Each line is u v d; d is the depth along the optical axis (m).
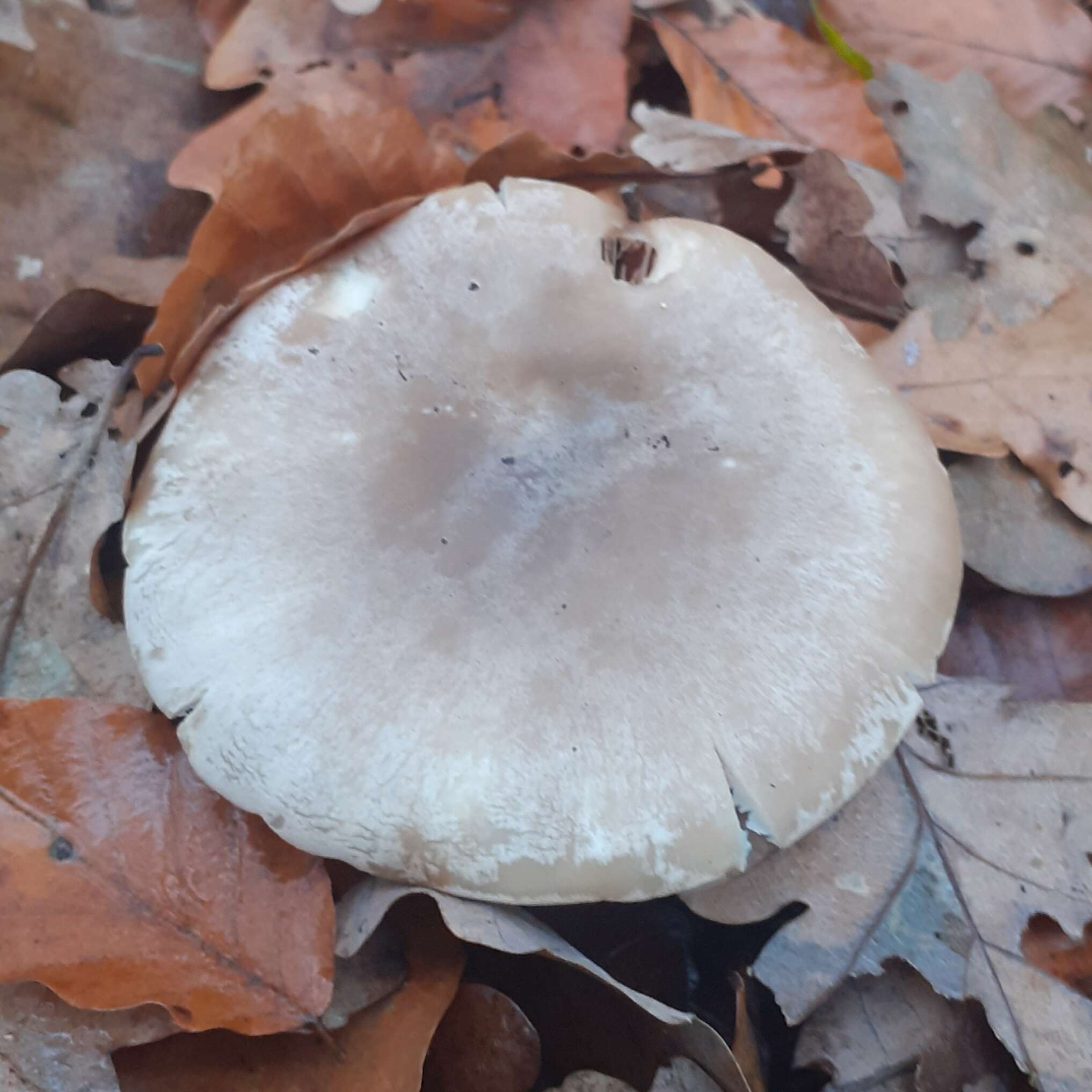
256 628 0.25
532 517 0.26
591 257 0.28
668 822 0.24
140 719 0.26
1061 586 0.30
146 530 0.25
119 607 0.28
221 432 0.26
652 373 0.27
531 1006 0.26
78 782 0.25
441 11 0.33
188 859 0.25
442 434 0.27
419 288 0.27
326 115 0.28
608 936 0.27
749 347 0.27
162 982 0.24
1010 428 0.30
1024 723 0.29
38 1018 0.24
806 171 0.31
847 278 0.32
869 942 0.27
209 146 0.31
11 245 0.30
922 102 0.33
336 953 0.25
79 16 0.31
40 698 0.26
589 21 0.34
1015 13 0.36
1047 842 0.28
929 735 0.29
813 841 0.28
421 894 0.26
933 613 0.26
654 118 0.33
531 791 0.24
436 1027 0.25
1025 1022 0.27
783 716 0.24
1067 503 0.30
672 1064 0.25
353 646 0.25
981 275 0.32
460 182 0.30
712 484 0.26
